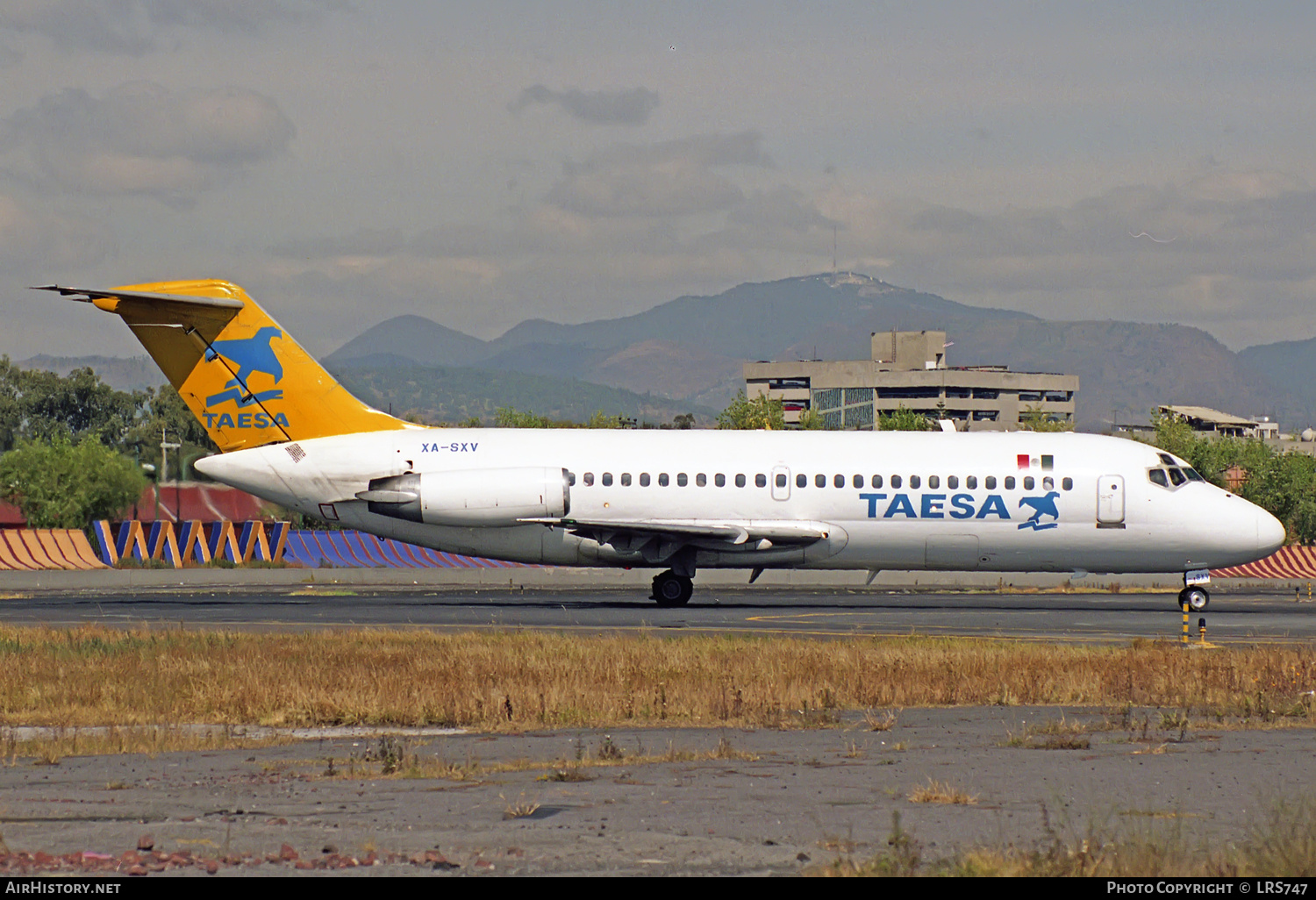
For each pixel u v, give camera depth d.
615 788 50.44
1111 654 100.12
